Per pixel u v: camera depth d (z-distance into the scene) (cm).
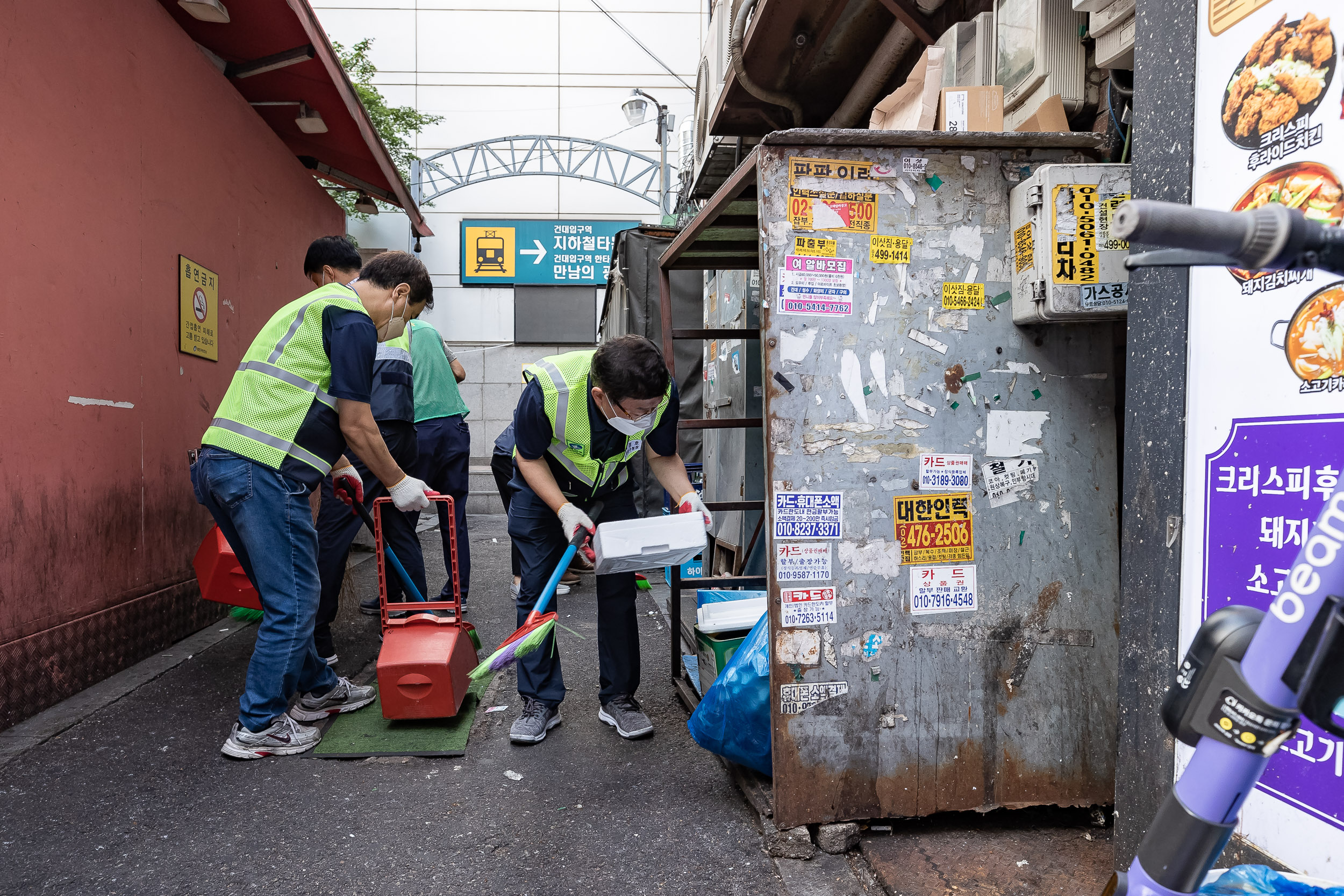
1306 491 132
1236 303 145
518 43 1493
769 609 204
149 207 371
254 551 257
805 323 205
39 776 242
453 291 1464
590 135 1504
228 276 464
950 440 210
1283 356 136
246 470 253
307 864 198
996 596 211
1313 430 131
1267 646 64
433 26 1486
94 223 326
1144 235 55
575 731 291
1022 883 187
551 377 260
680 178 992
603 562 235
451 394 450
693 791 240
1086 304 195
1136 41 167
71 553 308
